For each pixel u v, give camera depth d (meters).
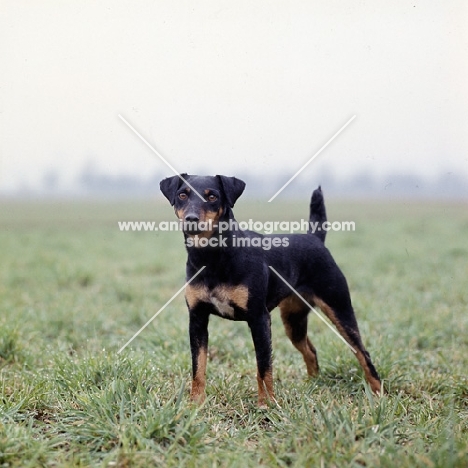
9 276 10.59
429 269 11.29
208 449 4.18
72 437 4.34
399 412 4.75
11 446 4.15
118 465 3.97
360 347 5.57
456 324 7.57
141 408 4.55
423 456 3.85
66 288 10.07
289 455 4.04
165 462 4.02
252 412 4.96
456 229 17.84
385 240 15.44
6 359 6.23
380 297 9.30
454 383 5.56
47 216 20.39
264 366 4.99
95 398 4.64
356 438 4.27
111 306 8.77
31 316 7.87
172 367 5.88
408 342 7.04
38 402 4.98
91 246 14.73
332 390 5.52
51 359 6.13
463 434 4.34
